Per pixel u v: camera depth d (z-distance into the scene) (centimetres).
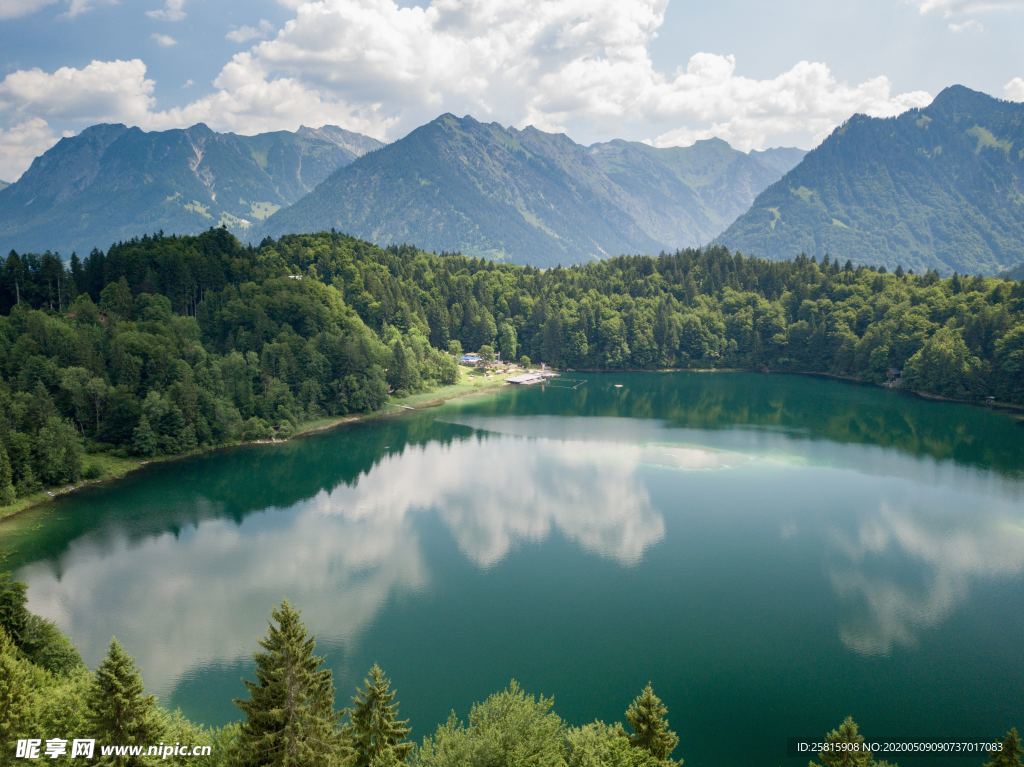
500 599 9525
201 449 16625
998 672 7975
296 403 19112
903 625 8962
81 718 4809
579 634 8688
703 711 7238
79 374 15488
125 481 14388
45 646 7006
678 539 11625
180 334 18638
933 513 12800
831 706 7362
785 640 8588
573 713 7100
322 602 9369
